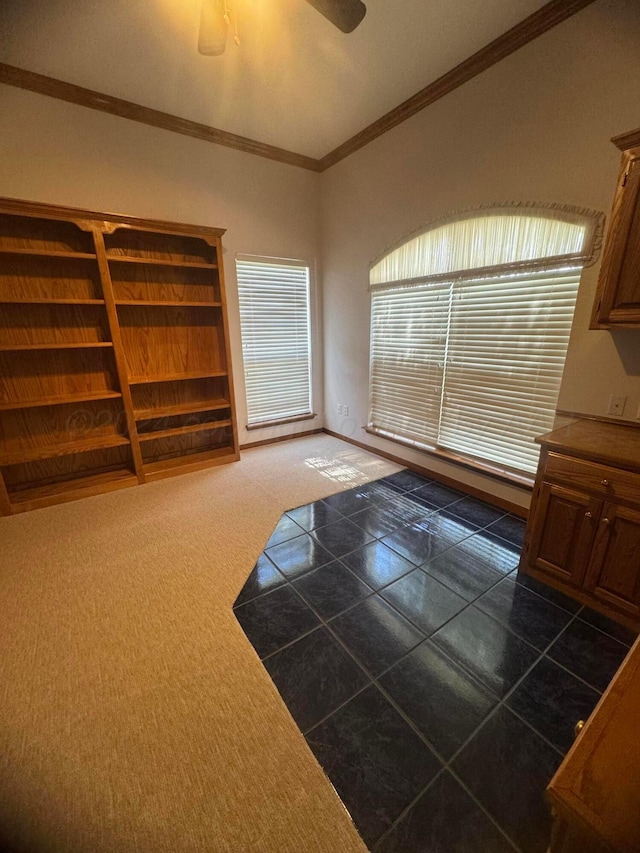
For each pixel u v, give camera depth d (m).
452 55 2.21
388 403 3.53
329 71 2.34
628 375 1.91
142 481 3.06
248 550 2.20
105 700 1.31
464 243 2.55
